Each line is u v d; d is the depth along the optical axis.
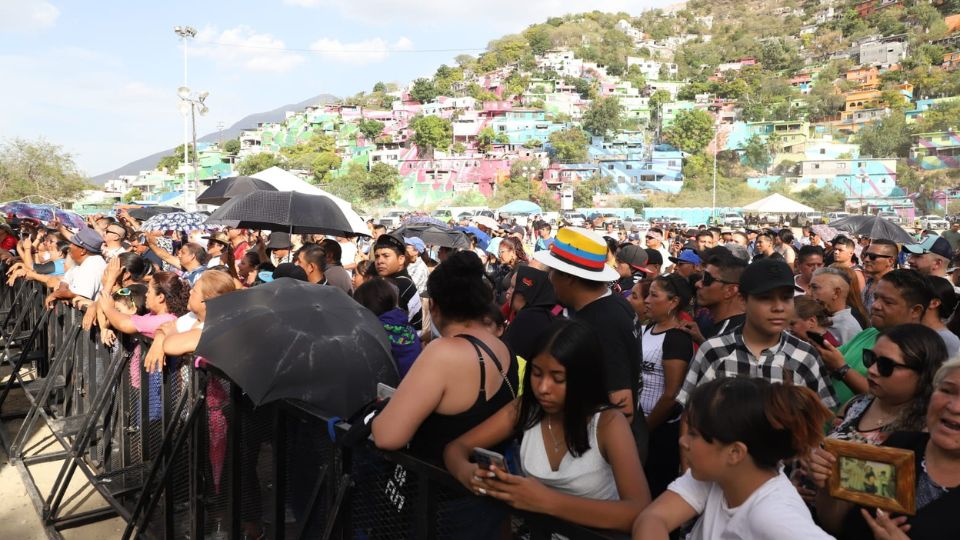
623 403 2.26
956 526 1.80
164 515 3.62
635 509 1.80
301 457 2.80
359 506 2.50
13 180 59.94
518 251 8.34
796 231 57.38
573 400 1.94
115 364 4.73
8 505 4.97
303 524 2.67
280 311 2.85
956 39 144.75
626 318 2.95
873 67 141.88
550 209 102.69
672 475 3.45
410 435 2.12
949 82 124.81
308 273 5.75
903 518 1.78
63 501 4.99
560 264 3.00
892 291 3.24
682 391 3.06
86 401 5.56
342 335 2.82
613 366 2.80
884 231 9.12
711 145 117.94
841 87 140.62
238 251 8.76
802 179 98.69
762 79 148.00
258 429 3.05
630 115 137.88
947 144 95.81
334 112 158.38
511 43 186.62
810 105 130.50
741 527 1.69
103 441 4.91
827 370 2.94
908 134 103.06
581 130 121.50
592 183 104.38
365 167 126.88
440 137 122.38
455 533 2.13
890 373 2.21
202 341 2.79
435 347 2.20
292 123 159.62
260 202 5.78
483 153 122.06
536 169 109.44
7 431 6.43
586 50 172.38
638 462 1.93
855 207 88.12
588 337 1.94
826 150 107.31
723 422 1.66
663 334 3.68
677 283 3.65
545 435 2.07
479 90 157.12
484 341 2.31
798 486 2.20
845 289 4.03
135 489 4.27
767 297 2.80
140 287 4.73
